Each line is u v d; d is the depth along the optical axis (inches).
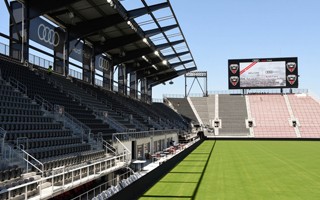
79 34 1112.2
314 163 898.1
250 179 651.5
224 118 2405.3
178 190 549.3
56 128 696.4
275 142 1866.4
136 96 1948.8
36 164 494.6
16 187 355.9
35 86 813.2
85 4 976.3
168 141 1542.8
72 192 531.5
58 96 884.0
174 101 2647.6
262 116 2373.3
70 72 1154.7
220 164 872.9
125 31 1261.1
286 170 769.6
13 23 868.6
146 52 1545.3
